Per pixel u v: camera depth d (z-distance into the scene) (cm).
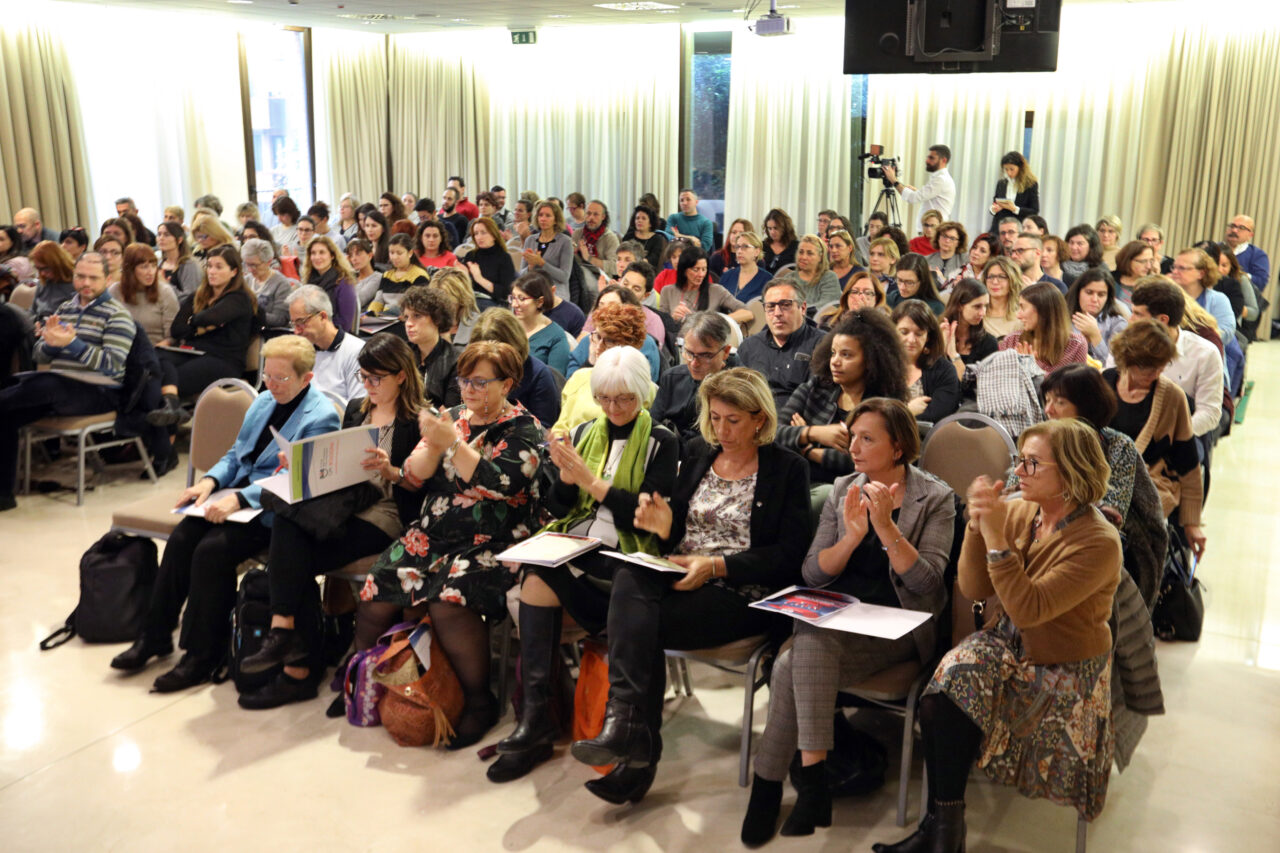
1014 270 494
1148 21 1020
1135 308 403
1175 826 256
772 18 850
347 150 1322
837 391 345
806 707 246
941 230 756
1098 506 265
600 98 1263
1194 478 341
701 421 289
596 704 284
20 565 426
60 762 284
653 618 262
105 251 641
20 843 249
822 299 632
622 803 260
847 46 576
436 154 1347
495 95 1317
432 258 780
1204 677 337
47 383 494
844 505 259
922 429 336
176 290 686
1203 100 1013
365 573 324
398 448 331
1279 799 268
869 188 1149
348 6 1030
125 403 518
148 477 544
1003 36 551
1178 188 1032
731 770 283
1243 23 983
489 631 309
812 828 251
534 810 263
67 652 352
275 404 352
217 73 1184
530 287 464
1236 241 905
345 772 281
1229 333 592
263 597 320
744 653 275
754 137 1188
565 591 279
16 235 753
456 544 306
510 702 319
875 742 279
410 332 415
